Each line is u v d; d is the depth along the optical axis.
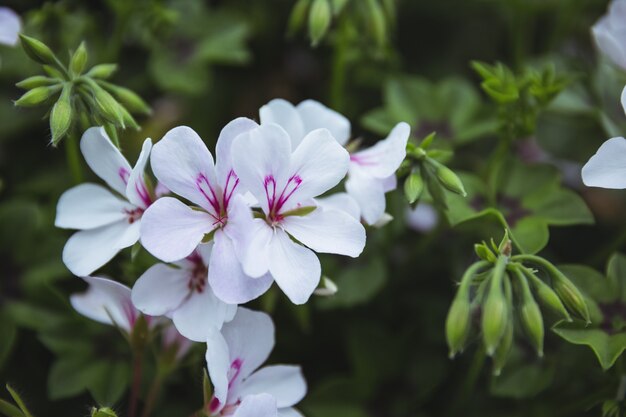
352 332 0.56
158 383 0.49
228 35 0.63
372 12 0.54
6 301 0.54
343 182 0.54
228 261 0.45
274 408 0.45
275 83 0.67
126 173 0.47
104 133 0.47
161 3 0.59
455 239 0.58
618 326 0.50
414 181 0.47
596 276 0.51
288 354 0.57
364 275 0.55
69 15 0.60
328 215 0.46
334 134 0.49
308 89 0.67
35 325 0.53
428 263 0.58
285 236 0.46
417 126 0.58
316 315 0.56
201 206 0.46
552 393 0.54
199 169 0.46
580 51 0.65
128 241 0.46
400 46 0.67
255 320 0.47
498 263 0.45
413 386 0.55
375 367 0.55
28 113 0.61
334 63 0.58
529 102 0.54
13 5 0.63
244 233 0.44
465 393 0.53
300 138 0.48
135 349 0.49
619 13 0.55
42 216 0.55
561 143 0.60
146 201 0.48
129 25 0.62
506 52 0.67
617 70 0.57
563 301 0.45
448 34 0.67
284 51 0.67
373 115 0.59
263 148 0.45
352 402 0.55
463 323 0.44
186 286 0.47
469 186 0.54
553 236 0.61
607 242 0.60
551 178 0.54
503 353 0.44
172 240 0.45
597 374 0.52
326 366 0.57
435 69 0.66
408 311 0.57
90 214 0.48
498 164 0.54
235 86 0.66
